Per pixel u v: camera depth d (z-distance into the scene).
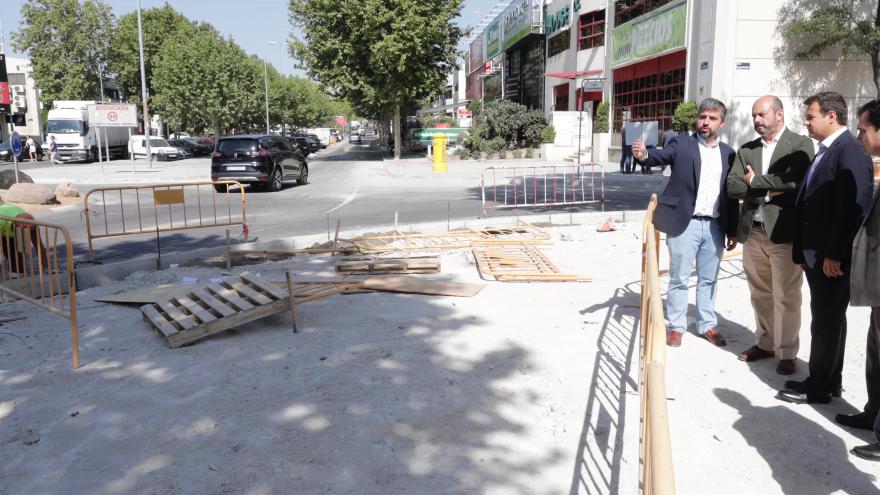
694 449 3.63
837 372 4.25
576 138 34.59
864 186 3.86
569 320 6.02
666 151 5.24
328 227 11.72
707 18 20.97
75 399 4.43
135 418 4.11
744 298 6.78
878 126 3.44
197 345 5.49
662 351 2.46
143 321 6.28
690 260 5.23
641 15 27.09
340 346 5.39
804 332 5.69
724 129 20.56
